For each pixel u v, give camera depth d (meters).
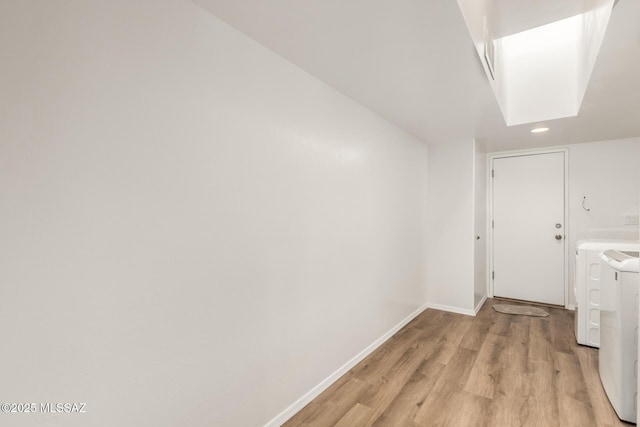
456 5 1.24
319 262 2.00
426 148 3.77
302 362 1.87
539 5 1.97
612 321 1.88
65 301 0.94
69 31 0.94
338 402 1.91
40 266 0.89
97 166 1.00
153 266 1.15
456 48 1.59
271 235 1.65
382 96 2.25
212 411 1.36
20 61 0.85
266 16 1.35
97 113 1.00
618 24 1.37
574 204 3.68
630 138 3.40
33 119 0.87
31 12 0.87
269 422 1.64
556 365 2.33
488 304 3.90
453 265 3.63
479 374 2.21
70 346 0.95
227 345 1.42
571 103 2.66
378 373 2.24
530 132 3.18
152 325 1.15
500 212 4.11
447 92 2.16
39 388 0.90
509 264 4.05
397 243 3.05
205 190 1.32
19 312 0.86
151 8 1.14
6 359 0.84
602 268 2.16
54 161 0.91
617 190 3.47
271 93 1.64
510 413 1.79
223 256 1.40
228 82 1.42
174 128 1.21
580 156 3.65
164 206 1.18
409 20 1.35
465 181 3.53
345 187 2.26
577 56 2.50
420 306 3.61
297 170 1.82
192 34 1.27
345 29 1.44
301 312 1.85
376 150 2.65
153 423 1.15
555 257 3.78
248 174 1.52
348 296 2.29
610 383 1.89
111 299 1.04
